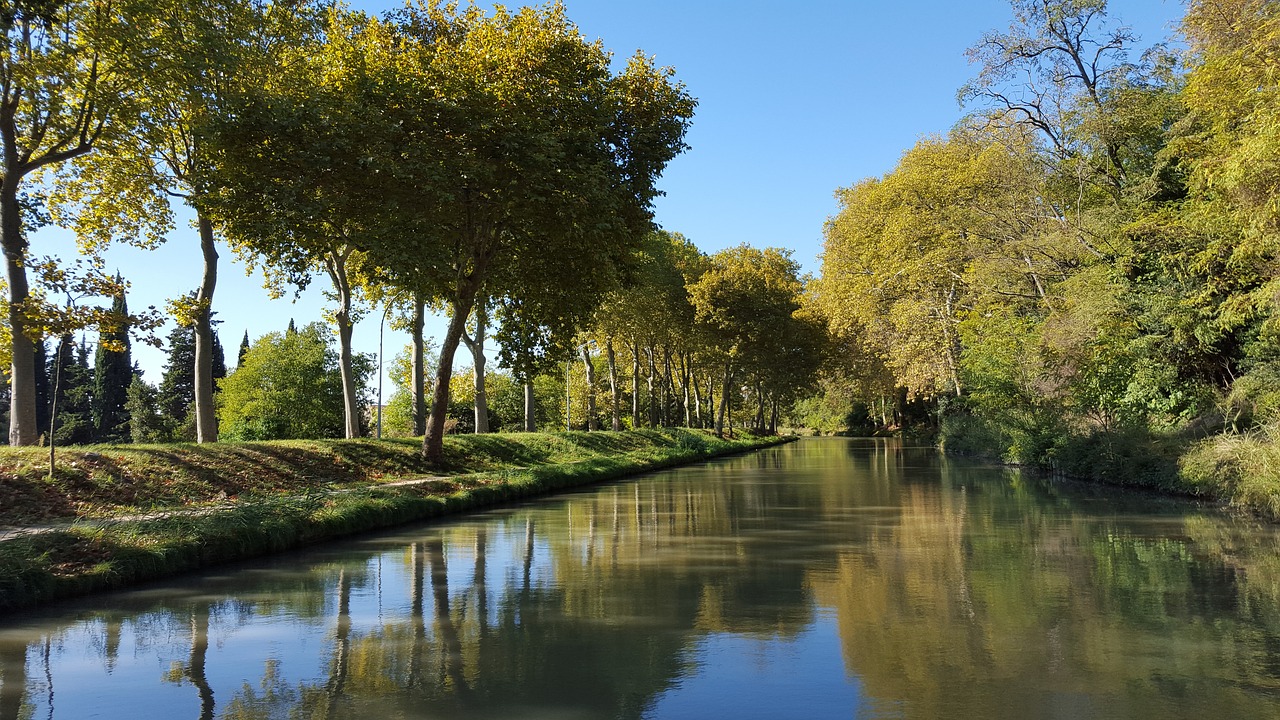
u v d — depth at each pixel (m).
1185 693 5.97
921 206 40.00
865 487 24.97
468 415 61.12
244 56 20.09
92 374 67.75
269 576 11.20
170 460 18.19
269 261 21.98
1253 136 15.55
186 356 74.06
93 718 5.86
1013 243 31.00
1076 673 6.48
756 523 16.47
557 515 18.33
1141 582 10.05
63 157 18.36
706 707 5.88
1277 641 7.34
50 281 14.15
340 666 7.03
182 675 6.86
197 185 20.05
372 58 22.28
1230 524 15.18
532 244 24.17
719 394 86.06
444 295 23.28
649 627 8.22
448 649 7.50
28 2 12.57
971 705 5.77
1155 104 27.47
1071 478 27.55
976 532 14.73
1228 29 17.50
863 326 50.41
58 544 10.53
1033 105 31.67
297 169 20.61
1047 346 27.86
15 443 17.34
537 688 6.36
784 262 64.38
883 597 9.41
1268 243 16.56
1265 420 19.58
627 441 42.12
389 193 21.14
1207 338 22.64
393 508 16.59
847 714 5.64
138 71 17.50
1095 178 30.86
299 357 61.62
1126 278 26.28
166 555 11.21
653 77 25.59
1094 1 28.39
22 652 7.61
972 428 43.72
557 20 23.67
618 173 24.62
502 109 21.55
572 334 26.66
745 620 8.45
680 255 59.12
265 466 20.30
